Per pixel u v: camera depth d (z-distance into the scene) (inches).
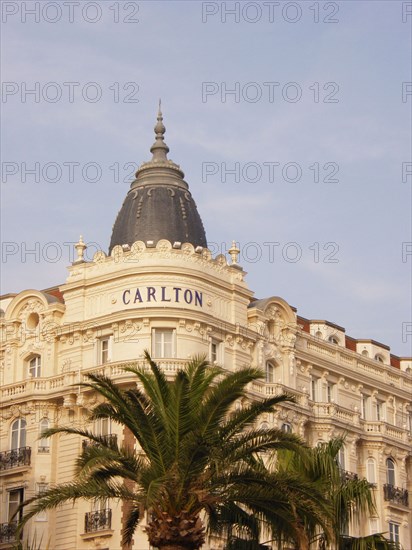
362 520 3993.6
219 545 3309.5
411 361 4704.7
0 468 3698.3
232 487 2234.3
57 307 3769.7
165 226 3754.9
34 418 3688.5
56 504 2209.6
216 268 3735.2
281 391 3759.8
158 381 2229.3
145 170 3892.7
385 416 4382.4
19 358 3855.8
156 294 3553.2
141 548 3356.3
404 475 4264.3
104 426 3572.8
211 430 2191.2
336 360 4197.8
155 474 2165.4
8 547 3602.4
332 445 2423.7
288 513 2214.6
